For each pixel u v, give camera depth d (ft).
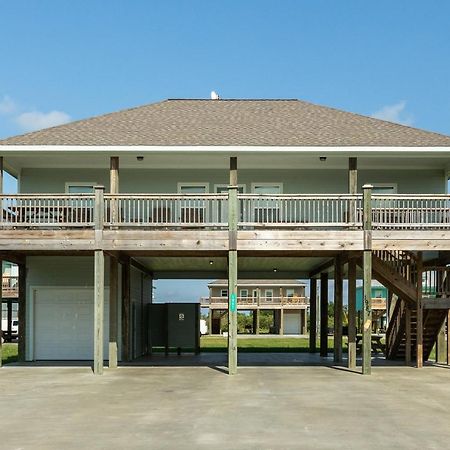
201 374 51.67
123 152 57.21
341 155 58.18
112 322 57.21
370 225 51.70
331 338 138.00
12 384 45.62
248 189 66.74
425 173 66.90
